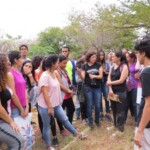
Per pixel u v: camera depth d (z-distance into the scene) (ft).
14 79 13.93
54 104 15.74
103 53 21.85
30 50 64.34
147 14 46.57
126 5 49.93
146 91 8.87
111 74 18.49
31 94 16.78
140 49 9.42
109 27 52.11
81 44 80.33
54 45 77.15
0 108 10.92
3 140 11.29
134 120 21.04
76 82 20.94
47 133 15.75
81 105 20.81
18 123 13.30
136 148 10.00
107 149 16.33
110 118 21.45
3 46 54.44
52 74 15.70
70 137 18.22
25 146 11.87
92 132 19.17
